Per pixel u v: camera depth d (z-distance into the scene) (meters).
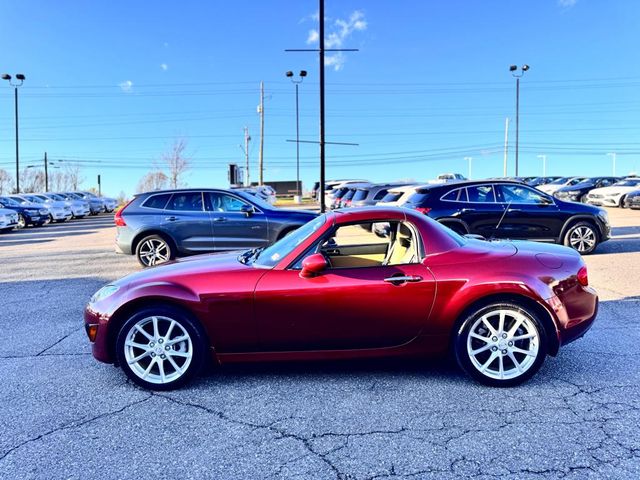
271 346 3.60
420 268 3.55
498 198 9.08
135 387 3.68
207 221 8.59
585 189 24.77
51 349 4.61
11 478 2.53
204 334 3.58
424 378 3.73
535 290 3.45
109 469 2.61
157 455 2.74
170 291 3.55
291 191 55.47
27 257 11.32
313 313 3.50
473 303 3.50
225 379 3.80
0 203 20.73
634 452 2.65
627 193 20.23
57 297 6.84
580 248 9.23
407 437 2.87
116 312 3.58
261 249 4.39
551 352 3.60
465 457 2.64
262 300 3.49
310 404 3.34
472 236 4.59
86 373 3.99
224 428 3.03
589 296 3.69
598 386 3.52
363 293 3.48
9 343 4.80
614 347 4.32
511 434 2.87
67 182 58.00
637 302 5.81
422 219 3.78
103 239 15.16
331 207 17.83
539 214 9.05
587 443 2.76
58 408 3.35
